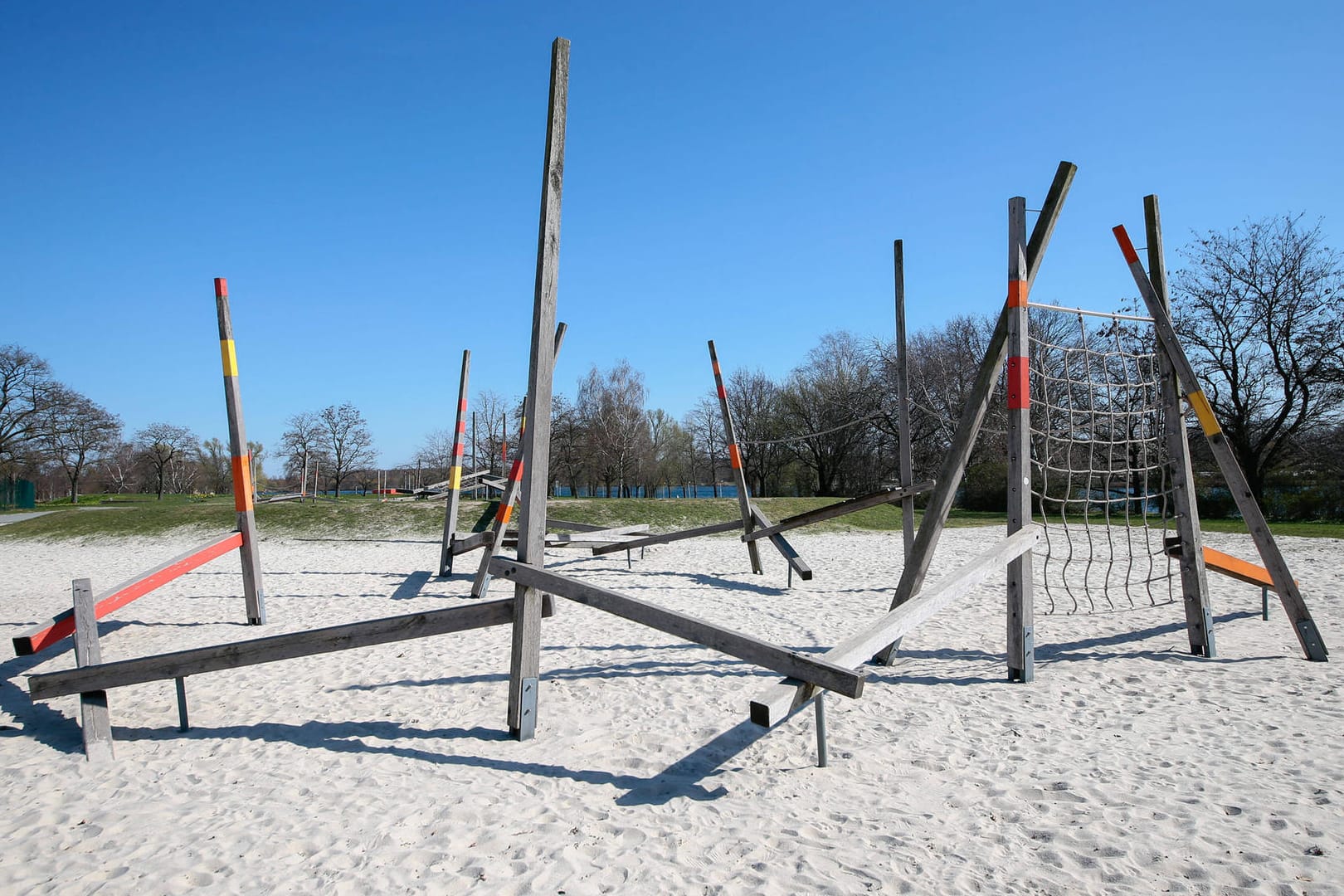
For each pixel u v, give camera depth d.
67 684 4.53
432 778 3.91
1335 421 21.80
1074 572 11.24
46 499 54.88
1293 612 5.85
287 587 11.14
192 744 4.52
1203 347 23.27
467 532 18.59
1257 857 2.84
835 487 42.06
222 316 8.25
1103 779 3.63
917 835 3.13
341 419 40.72
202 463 59.38
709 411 46.47
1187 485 6.11
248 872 2.96
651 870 2.90
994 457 26.27
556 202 4.52
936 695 5.16
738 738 4.41
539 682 5.67
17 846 3.25
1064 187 5.57
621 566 12.92
